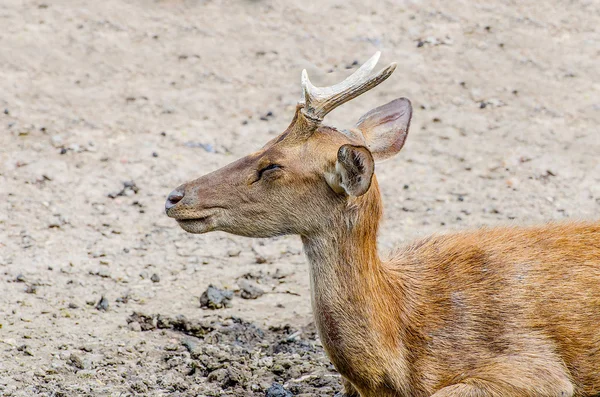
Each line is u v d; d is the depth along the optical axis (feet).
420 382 29.60
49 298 38.27
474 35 63.36
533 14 66.08
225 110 55.21
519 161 51.47
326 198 28.84
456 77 59.06
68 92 55.67
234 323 37.24
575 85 58.70
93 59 59.11
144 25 62.95
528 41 62.90
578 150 52.60
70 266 40.73
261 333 36.65
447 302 30.32
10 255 41.14
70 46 60.08
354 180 27.48
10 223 43.75
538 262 30.94
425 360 29.71
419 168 50.75
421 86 58.03
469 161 51.42
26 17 62.69
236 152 51.26
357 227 28.71
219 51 60.80
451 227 45.24
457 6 66.64
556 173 50.39
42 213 44.83
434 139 53.26
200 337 36.47
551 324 30.01
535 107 56.54
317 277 29.12
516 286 30.45
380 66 59.47
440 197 48.11
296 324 37.40
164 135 52.31
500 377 28.99
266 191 29.12
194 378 33.47
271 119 54.54
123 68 58.49
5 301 37.70
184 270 41.24
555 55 61.62
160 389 32.68
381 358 28.96
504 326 29.94
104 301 38.01
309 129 29.07
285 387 32.86
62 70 57.72
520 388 28.91
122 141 51.52
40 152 49.80
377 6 66.23
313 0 66.69
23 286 38.93
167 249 42.80
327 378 33.47
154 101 55.57
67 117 53.36
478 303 30.25
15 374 32.91
